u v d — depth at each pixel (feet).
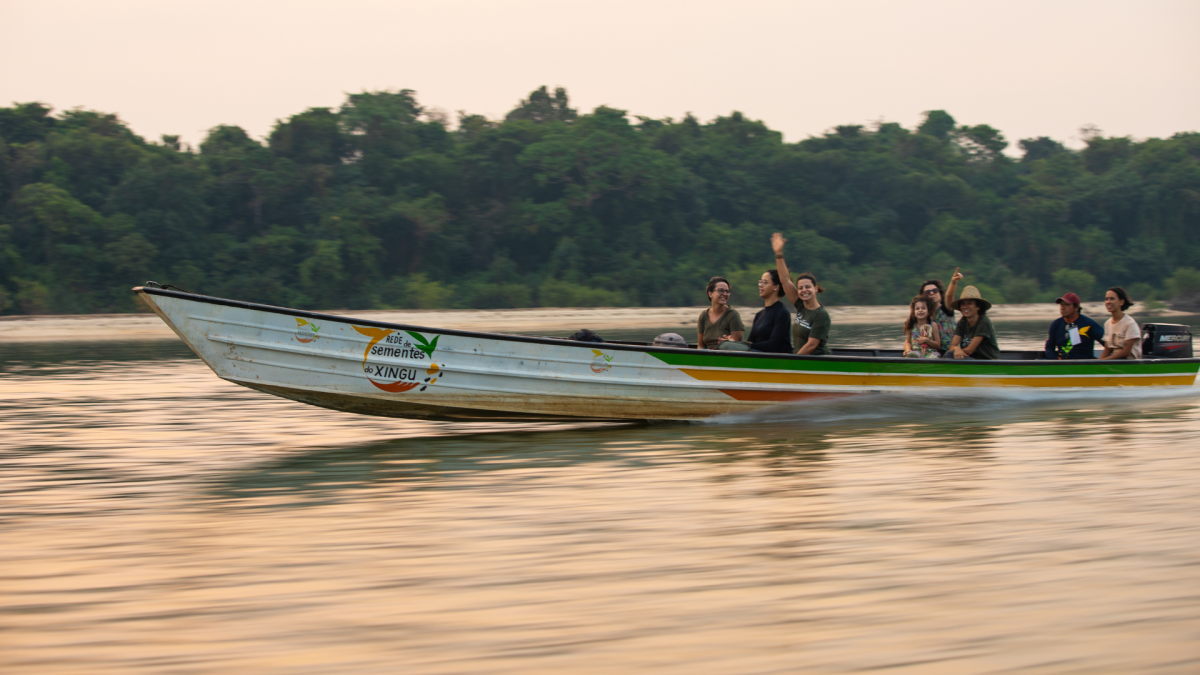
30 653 17.22
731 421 44.68
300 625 18.45
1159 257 334.85
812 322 46.19
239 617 18.88
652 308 250.78
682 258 284.20
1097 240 333.01
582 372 41.78
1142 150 371.97
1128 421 43.06
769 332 46.11
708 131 351.05
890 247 317.83
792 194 328.08
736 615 18.80
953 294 51.60
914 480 30.48
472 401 40.86
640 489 29.68
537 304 252.21
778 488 29.58
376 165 278.67
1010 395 49.06
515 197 286.66
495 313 228.02
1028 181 374.84
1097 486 29.27
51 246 219.41
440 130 310.65
